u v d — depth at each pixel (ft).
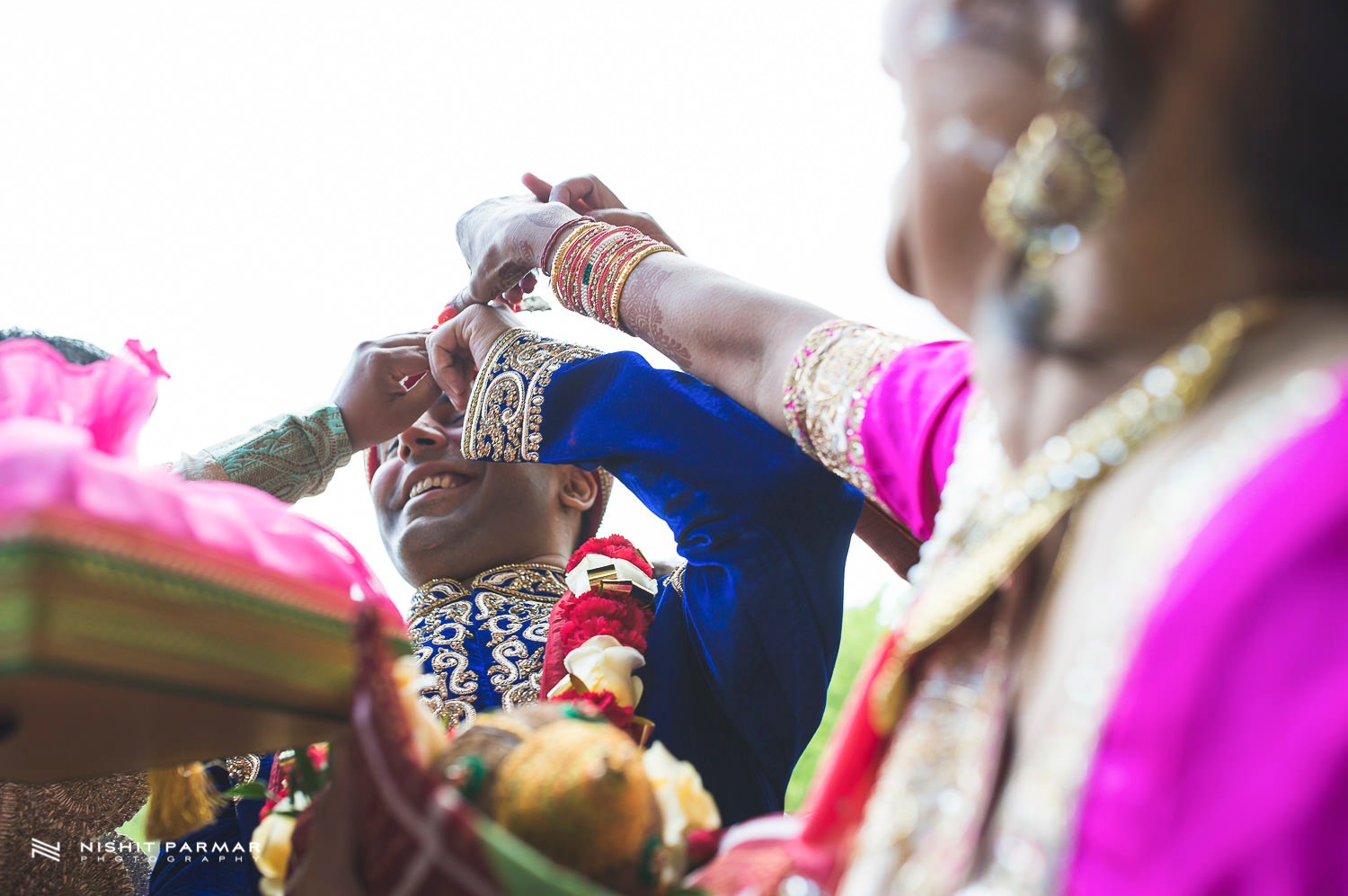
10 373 2.76
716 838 2.96
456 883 2.23
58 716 2.55
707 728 5.93
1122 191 1.76
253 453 6.83
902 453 3.59
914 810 2.05
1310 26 1.64
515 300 7.32
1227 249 1.76
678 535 6.02
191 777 3.67
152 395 2.98
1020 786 1.73
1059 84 1.77
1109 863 1.53
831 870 2.44
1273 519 1.47
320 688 2.76
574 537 7.55
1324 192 1.68
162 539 2.41
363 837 2.40
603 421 6.21
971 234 2.08
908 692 2.31
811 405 4.13
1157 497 1.68
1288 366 1.66
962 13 2.10
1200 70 1.71
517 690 6.20
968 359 3.54
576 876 2.37
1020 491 2.00
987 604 2.19
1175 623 1.51
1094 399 1.93
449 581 6.95
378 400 7.18
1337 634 1.36
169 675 2.42
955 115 2.06
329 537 3.03
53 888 4.55
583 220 6.13
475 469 7.10
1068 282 1.92
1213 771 1.42
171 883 5.48
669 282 5.36
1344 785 1.30
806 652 5.78
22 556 2.17
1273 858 1.32
